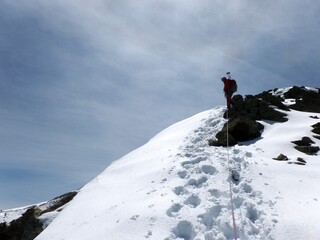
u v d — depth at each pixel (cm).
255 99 2364
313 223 1005
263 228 1038
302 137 1802
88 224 1301
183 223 1123
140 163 1900
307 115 2225
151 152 2114
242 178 1359
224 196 1256
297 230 992
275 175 1360
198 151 1769
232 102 2403
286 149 1702
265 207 1142
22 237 2184
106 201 1487
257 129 1997
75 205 1611
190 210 1188
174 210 1209
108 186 1694
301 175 1357
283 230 1005
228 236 1064
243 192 1259
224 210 1159
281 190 1245
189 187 1370
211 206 1180
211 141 1978
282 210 1111
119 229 1162
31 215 2295
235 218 1105
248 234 1031
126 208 1309
